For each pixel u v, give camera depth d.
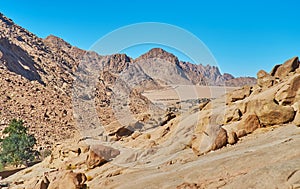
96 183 12.56
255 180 7.01
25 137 53.22
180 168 10.98
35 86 111.81
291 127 12.28
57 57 173.00
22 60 137.75
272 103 13.76
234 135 13.09
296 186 6.08
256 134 13.27
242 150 10.91
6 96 94.25
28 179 21.11
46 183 15.31
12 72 116.56
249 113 14.41
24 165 50.75
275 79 18.95
